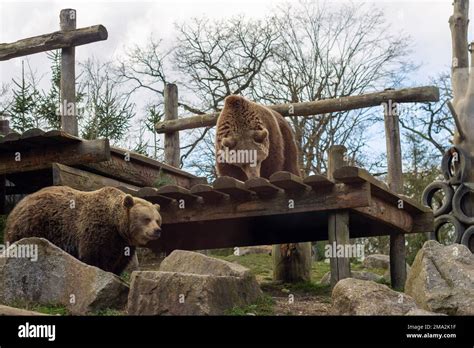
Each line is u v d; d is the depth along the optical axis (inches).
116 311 323.3
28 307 328.5
